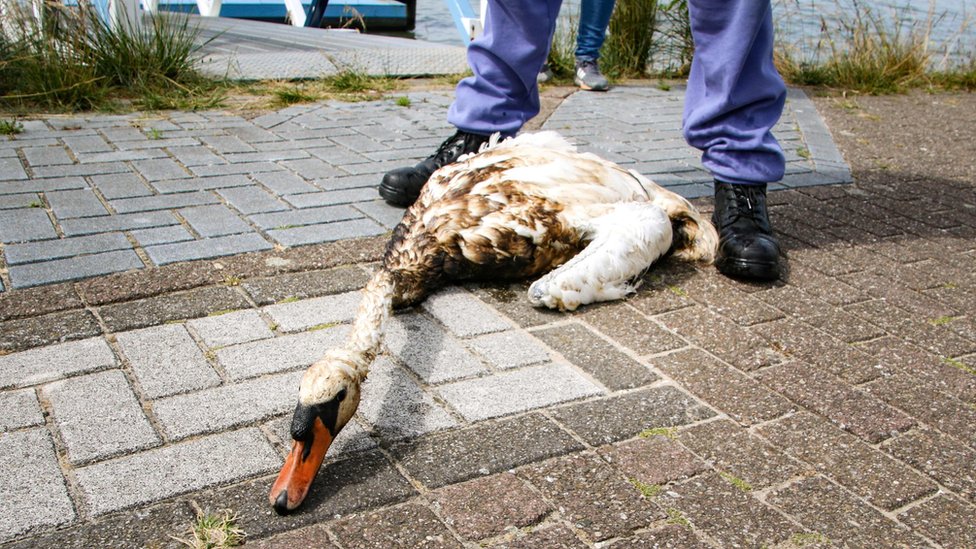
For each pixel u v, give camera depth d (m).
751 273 1.73
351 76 3.33
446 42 5.68
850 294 1.74
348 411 1.10
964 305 1.72
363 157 2.44
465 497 1.09
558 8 2.06
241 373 1.33
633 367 1.42
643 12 3.96
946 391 1.40
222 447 1.16
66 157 2.30
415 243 1.59
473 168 1.75
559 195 1.67
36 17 2.98
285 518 1.04
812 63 4.08
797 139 2.98
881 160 2.79
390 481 1.11
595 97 3.44
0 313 1.45
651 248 1.67
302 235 1.85
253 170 2.28
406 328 1.51
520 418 1.26
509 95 2.08
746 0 1.72
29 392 1.25
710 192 2.31
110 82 3.01
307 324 1.49
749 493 1.13
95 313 1.48
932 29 4.57
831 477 1.17
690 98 1.91
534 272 1.68
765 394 1.36
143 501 1.05
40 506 1.04
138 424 1.19
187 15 3.47
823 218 2.18
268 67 3.41
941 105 3.70
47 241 1.75
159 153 2.38
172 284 1.58
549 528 1.05
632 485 1.13
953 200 2.40
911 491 1.16
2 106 2.78
